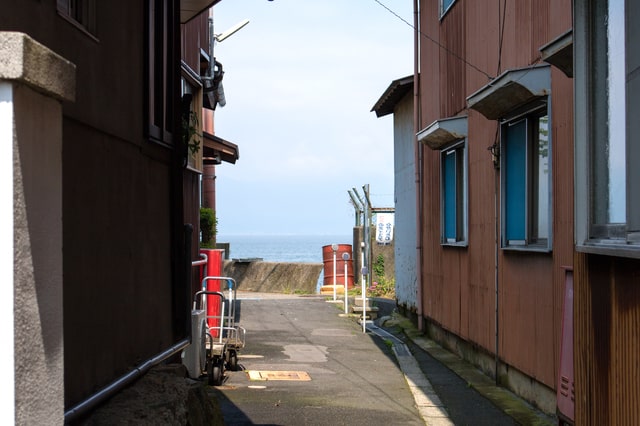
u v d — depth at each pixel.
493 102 9.23
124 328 5.76
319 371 11.73
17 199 2.39
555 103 8.04
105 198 5.34
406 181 18.41
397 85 17.17
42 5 4.27
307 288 29.58
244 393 9.88
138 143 6.27
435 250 14.59
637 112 4.41
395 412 8.83
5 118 2.37
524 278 9.13
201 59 15.28
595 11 5.16
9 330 2.33
